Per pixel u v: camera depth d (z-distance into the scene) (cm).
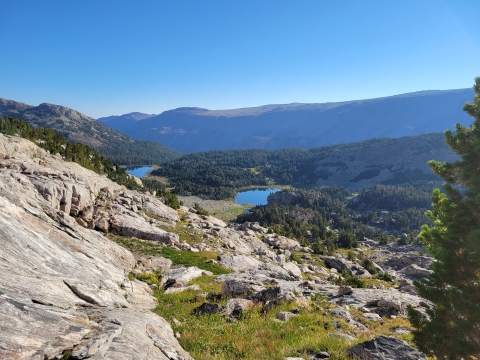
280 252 8631
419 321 1284
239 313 1936
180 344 1381
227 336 1523
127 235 5050
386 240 17962
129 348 994
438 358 1207
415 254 12700
